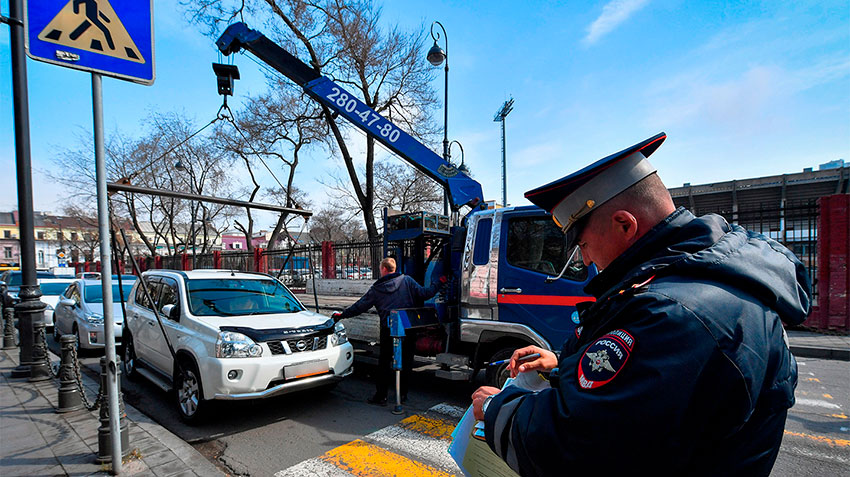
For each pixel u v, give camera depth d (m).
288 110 20.56
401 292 5.23
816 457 3.74
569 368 0.99
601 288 1.18
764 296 0.92
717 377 0.81
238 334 4.55
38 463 3.55
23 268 6.81
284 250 19.23
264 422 4.72
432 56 12.51
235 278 6.10
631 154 1.10
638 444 0.81
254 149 21.38
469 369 5.04
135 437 4.05
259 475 3.55
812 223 10.00
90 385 6.14
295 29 16.44
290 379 4.62
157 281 6.32
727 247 0.95
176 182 26.56
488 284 4.91
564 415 0.89
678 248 1.00
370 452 3.93
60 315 9.80
